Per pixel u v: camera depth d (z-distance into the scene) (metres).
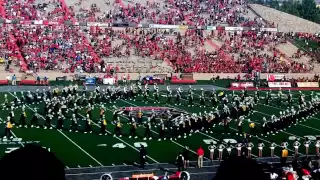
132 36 90.88
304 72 87.69
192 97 62.00
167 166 35.16
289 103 62.88
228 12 107.25
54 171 4.50
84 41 86.19
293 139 44.97
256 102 63.44
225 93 69.56
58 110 50.25
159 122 49.41
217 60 86.88
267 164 36.09
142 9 101.56
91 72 78.44
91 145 40.06
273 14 113.56
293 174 30.16
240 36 97.00
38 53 79.94
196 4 107.00
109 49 84.94
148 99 62.81
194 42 92.12
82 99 58.25
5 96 55.53
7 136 41.12
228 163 4.72
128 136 43.41
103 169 33.84
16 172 4.41
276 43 96.94
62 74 76.06
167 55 86.38
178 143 41.84
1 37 82.75
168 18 99.50
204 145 41.31
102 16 96.31
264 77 83.00
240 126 45.53
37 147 4.69
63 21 90.12
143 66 82.19
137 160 36.31
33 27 87.31
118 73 79.25
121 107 56.97
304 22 114.00
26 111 52.56
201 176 33.03
